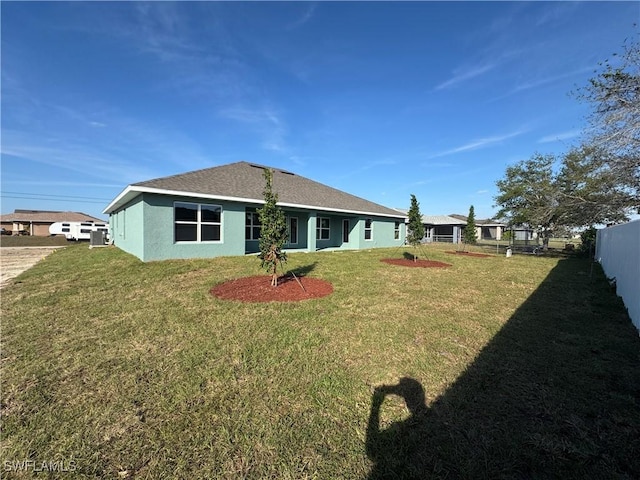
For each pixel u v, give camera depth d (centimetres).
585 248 1994
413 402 274
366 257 1343
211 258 1086
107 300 584
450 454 212
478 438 228
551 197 1795
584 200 1477
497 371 331
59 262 1150
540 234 2217
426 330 453
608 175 1221
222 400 271
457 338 427
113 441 222
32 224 4531
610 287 791
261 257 701
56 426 237
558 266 1327
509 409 263
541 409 264
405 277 879
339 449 216
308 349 378
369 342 404
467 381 310
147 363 339
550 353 379
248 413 253
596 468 201
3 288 693
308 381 305
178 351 369
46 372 319
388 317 508
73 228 3266
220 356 356
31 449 214
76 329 439
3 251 1838
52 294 630
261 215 694
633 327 480
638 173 1162
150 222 989
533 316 536
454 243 3400
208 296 609
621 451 215
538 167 2231
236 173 1471
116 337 410
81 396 277
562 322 504
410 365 343
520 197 2248
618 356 371
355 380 309
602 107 1070
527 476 195
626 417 253
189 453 211
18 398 273
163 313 508
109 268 903
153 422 242
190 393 281
